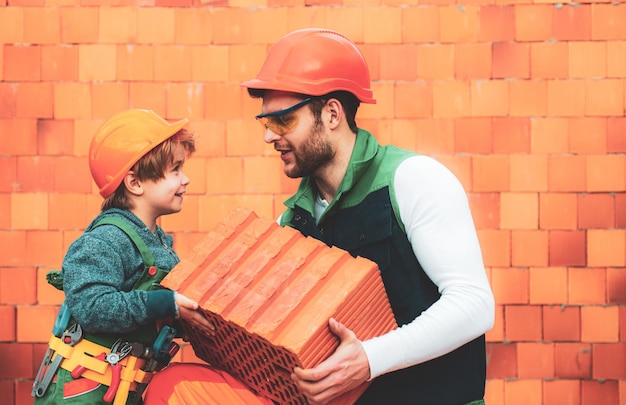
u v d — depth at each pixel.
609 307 3.93
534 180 3.96
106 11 3.98
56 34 3.97
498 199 3.96
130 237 2.50
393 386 2.31
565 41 3.95
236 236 2.32
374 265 2.17
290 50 2.36
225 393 2.18
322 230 2.46
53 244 3.97
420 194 2.25
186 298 2.18
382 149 2.40
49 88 3.98
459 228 2.23
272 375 2.13
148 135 2.63
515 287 3.95
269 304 2.09
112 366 2.39
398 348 2.10
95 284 2.36
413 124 3.96
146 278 2.50
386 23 3.96
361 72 2.42
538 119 3.95
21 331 3.96
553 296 3.95
